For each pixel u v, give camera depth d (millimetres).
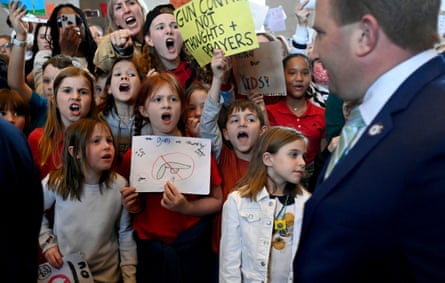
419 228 600
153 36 2123
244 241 1464
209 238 1792
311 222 721
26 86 2189
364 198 639
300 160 1482
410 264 614
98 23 4082
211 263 1768
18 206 892
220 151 1794
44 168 1805
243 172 1778
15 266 889
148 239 1678
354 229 650
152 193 1695
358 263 660
